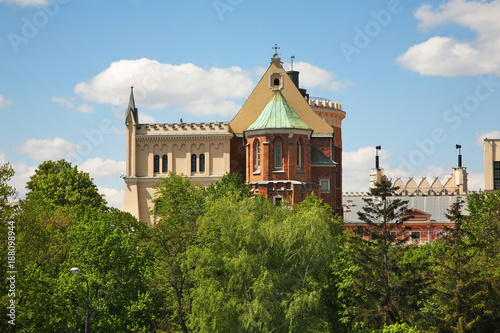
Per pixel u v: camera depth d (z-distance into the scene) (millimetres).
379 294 81188
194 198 98250
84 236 73938
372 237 85500
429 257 93312
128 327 73250
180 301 78188
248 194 101312
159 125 122750
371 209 88125
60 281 69250
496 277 73688
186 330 76938
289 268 76062
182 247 81688
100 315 69375
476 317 71875
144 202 122125
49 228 76938
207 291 71688
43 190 106812
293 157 113562
